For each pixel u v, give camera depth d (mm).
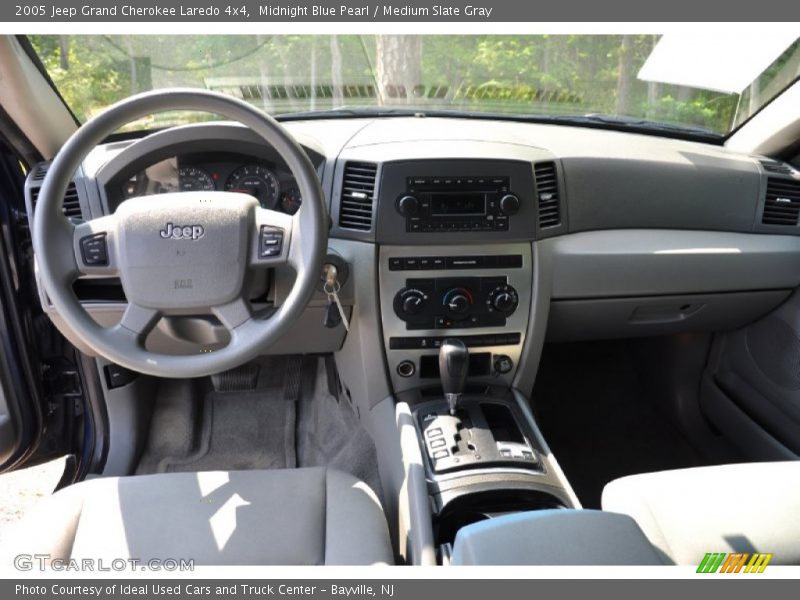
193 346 1484
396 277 1353
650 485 1031
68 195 1286
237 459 1768
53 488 1649
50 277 1046
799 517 933
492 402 1364
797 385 1587
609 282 1455
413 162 1315
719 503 963
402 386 1437
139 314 1102
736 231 1550
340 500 1102
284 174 1377
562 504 1133
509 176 1338
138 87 1431
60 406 1611
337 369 1684
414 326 1382
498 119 1683
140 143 1250
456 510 1121
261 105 1570
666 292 1507
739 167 1528
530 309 1411
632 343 2105
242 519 1055
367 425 1531
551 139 1505
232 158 1357
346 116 1626
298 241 1101
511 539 825
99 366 1600
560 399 2041
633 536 838
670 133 1676
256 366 1808
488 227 1347
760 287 1554
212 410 1866
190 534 1024
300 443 1810
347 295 1359
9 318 1369
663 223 1510
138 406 1709
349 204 1340
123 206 1092
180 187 1361
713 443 1884
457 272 1362
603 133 1617
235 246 1092
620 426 1957
